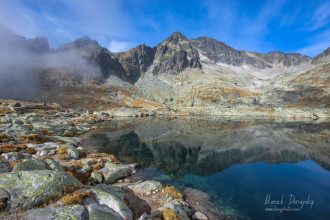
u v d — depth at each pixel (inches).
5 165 564.4
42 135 1353.3
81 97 6515.8
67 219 344.2
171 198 623.8
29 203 394.6
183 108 7165.4
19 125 1375.5
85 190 494.0
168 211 481.1
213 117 4901.6
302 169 1043.9
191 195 708.7
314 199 682.2
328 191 751.1
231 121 3809.1
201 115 5649.6
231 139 1959.9
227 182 854.5
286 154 1370.6
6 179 439.8
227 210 600.1
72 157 979.9
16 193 406.9
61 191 462.0
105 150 1412.4
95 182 721.6
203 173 979.9
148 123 3420.3
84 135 1996.8
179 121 3818.9
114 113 5024.6
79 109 5073.8
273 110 5605.3
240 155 1365.7
